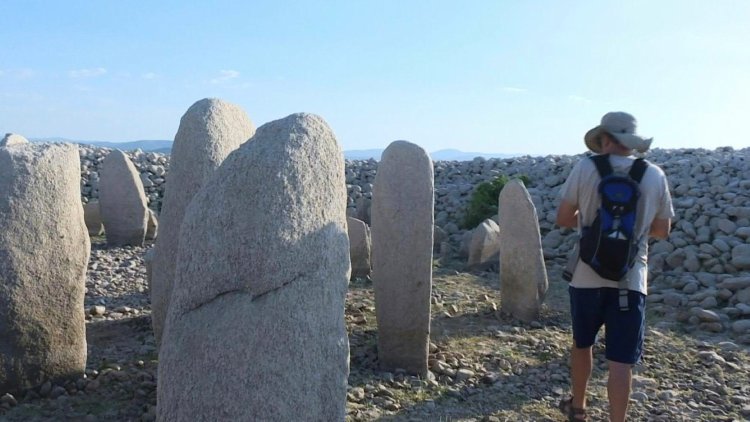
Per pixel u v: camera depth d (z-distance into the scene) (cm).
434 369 482
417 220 461
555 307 679
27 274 384
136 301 660
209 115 444
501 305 639
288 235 245
